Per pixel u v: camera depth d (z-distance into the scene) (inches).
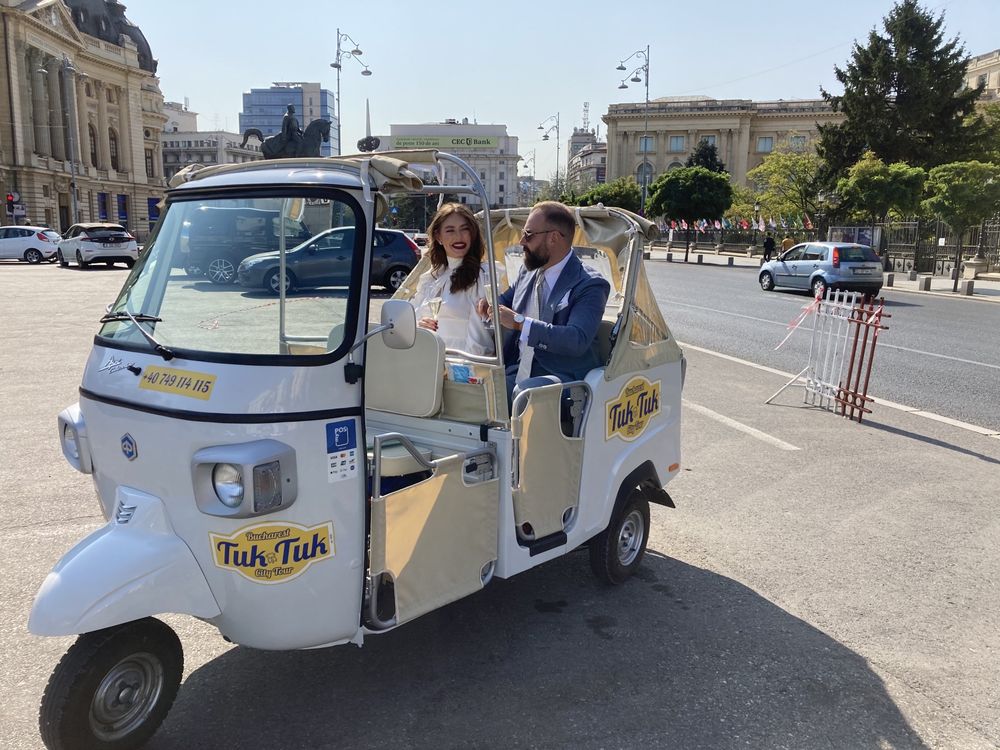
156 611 102.8
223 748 114.7
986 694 134.1
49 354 410.3
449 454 137.6
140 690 109.7
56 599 98.1
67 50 2640.3
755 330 590.6
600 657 142.3
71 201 2620.6
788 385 350.0
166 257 122.9
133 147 3110.2
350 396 110.7
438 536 122.6
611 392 155.9
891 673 139.8
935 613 162.1
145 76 3166.8
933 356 479.5
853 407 319.9
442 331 152.8
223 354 108.3
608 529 163.8
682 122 3752.5
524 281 165.3
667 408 178.7
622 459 162.2
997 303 848.3
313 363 106.7
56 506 206.2
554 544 145.6
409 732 119.3
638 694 131.0
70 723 101.5
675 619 157.4
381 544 113.5
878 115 1801.2
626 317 158.6
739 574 179.2
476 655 142.5
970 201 937.5
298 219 113.7
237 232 116.5
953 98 1798.7
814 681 136.3
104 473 118.4
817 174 1867.6
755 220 2252.7
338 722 121.4
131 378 113.4
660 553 190.2
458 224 146.9
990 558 189.0
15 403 309.7
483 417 133.5
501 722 122.3
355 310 110.4
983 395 371.6
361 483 112.8
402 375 135.3
